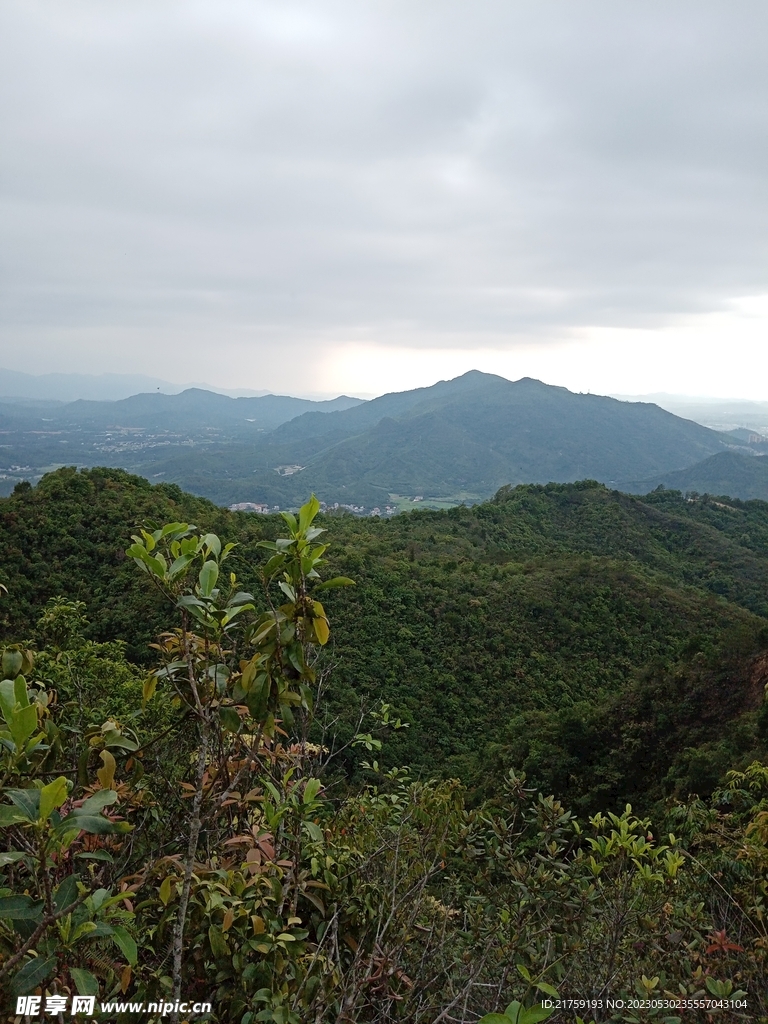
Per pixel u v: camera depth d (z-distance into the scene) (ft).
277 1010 6.41
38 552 83.76
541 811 12.01
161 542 7.51
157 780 9.25
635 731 58.59
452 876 12.07
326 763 10.24
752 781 18.56
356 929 8.62
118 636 67.62
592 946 10.21
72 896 5.27
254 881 7.83
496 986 8.38
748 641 61.72
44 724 7.46
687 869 14.30
